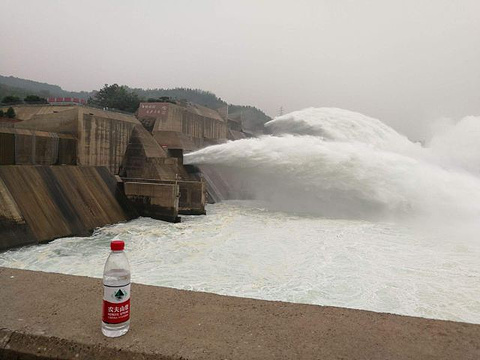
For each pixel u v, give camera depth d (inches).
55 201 892.0
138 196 1128.2
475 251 745.6
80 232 883.4
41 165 948.0
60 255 711.1
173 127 1820.9
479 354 109.4
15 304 131.7
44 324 118.6
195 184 1240.8
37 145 988.6
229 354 106.3
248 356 105.7
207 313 130.0
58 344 109.7
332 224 1065.5
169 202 1083.9
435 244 807.1
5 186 792.9
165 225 1028.5
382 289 534.9
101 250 752.3
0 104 1601.9
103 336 112.5
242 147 1473.9
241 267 640.4
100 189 1071.0
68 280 153.9
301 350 109.4
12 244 727.1
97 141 1233.4
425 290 532.1
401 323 126.6
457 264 652.7
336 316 130.6
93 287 147.6
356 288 538.6
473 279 577.6
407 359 106.7
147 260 685.9
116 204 1087.6
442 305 483.8
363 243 813.9
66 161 1103.6
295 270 621.6
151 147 1439.5
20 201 804.0
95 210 990.4
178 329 118.6
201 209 1235.9
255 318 127.6
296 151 1398.9
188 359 103.6
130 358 105.0
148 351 106.3
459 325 126.0
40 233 792.3
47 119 1192.8
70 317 123.3
